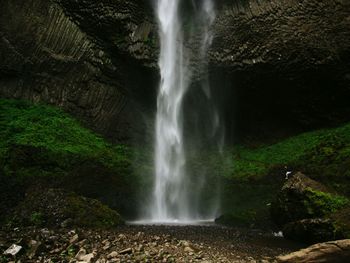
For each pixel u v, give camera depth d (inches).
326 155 552.1
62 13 652.1
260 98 693.9
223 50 674.8
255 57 660.1
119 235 349.1
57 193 421.7
